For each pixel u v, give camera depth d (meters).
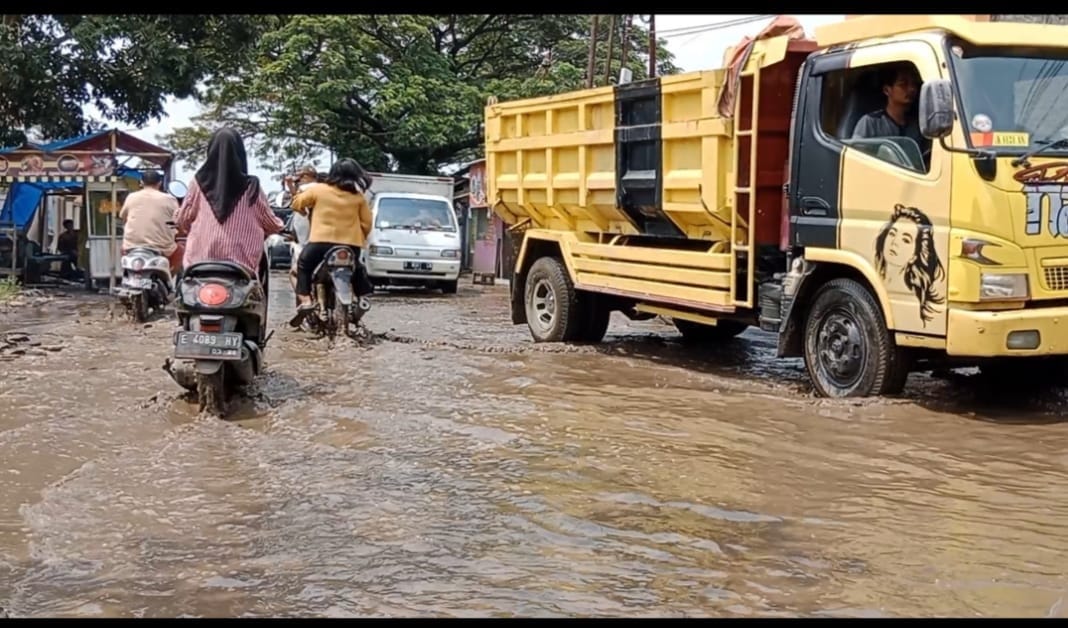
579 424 6.61
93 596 3.73
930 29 6.98
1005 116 6.75
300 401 7.26
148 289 12.17
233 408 6.99
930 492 5.09
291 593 3.76
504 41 32.34
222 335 6.68
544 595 3.74
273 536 4.38
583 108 10.13
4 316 13.05
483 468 5.48
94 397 7.35
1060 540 4.38
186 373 6.87
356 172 10.72
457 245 19.59
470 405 7.20
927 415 6.81
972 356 6.75
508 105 11.39
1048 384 7.70
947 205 6.64
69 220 19.25
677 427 6.53
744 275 8.44
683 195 8.92
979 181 6.54
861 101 7.45
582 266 10.45
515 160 11.42
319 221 10.65
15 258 17.64
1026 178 6.61
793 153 7.90
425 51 29.50
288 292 18.00
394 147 29.56
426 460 5.64
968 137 6.62
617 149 9.69
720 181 8.46
